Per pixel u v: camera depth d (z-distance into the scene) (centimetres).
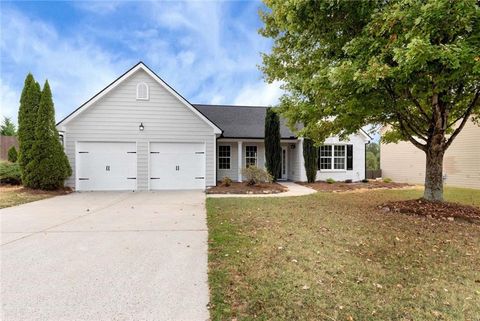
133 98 1246
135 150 1250
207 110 1770
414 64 459
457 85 625
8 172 1277
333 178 1664
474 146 1430
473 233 532
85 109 1212
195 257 404
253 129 1634
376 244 462
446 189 1327
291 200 934
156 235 517
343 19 602
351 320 249
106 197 1021
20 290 305
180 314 261
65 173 1152
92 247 449
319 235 509
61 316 257
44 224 601
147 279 333
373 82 505
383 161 2005
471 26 472
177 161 1279
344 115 729
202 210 762
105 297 291
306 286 311
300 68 848
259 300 281
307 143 1538
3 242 473
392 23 496
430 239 492
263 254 410
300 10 596
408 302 281
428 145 770
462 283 325
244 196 1051
